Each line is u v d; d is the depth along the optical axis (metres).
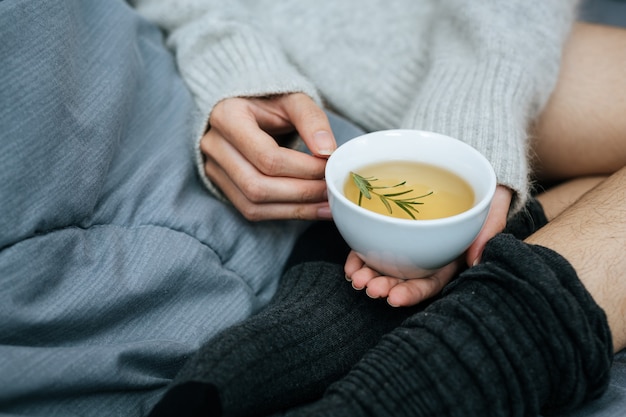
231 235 0.67
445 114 0.69
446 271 0.61
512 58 0.75
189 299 0.62
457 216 0.50
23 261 0.54
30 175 0.56
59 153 0.58
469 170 0.57
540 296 0.51
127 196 0.63
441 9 0.85
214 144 0.68
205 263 0.62
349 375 0.51
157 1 0.87
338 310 0.59
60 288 0.56
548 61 0.78
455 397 0.49
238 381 0.50
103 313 0.57
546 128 0.82
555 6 0.81
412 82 0.85
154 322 0.60
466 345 0.50
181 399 0.48
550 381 0.51
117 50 0.69
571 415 0.54
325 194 0.65
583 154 0.82
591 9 1.08
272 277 0.69
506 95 0.71
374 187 0.56
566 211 0.63
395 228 0.51
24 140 0.56
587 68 0.81
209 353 0.51
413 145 0.60
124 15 0.72
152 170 0.66
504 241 0.55
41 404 0.52
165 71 0.76
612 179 0.65
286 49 0.89
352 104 0.86
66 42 0.61
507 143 0.65
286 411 0.55
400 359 0.50
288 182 0.63
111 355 0.53
